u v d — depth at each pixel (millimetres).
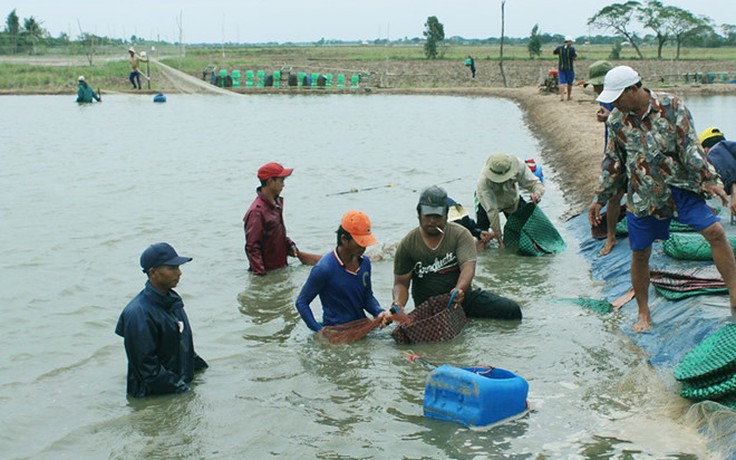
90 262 10906
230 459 5730
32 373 7344
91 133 26828
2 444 6031
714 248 6898
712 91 41594
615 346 7504
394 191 15766
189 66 63469
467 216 11578
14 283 10000
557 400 6434
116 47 92000
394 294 8391
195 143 24000
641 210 7066
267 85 50500
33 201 15102
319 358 7562
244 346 7984
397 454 5680
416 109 36531
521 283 9805
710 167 6672
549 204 14797
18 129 28109
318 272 7941
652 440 5676
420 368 7223
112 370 7414
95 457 5816
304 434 6055
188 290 9781
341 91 48406
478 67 63250
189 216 13734
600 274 9891
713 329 6758
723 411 5633
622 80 6652
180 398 6762
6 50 85562
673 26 83250
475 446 5727
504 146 23000
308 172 18281
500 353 7504
